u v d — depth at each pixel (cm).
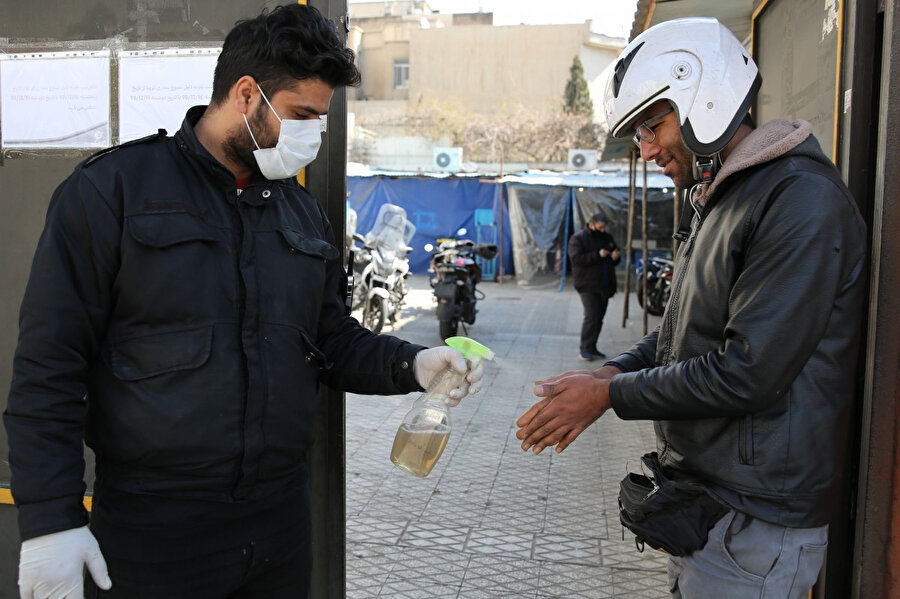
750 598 174
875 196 198
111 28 230
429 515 416
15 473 144
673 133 185
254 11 223
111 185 155
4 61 235
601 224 870
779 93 334
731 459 172
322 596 239
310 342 175
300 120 166
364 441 555
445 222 1844
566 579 341
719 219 175
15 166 237
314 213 191
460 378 193
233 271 164
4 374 241
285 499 177
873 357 195
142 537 158
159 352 155
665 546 180
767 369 158
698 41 179
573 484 466
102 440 159
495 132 3494
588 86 3750
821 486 170
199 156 162
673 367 172
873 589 200
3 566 246
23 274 238
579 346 977
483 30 3769
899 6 189
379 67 4066
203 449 157
